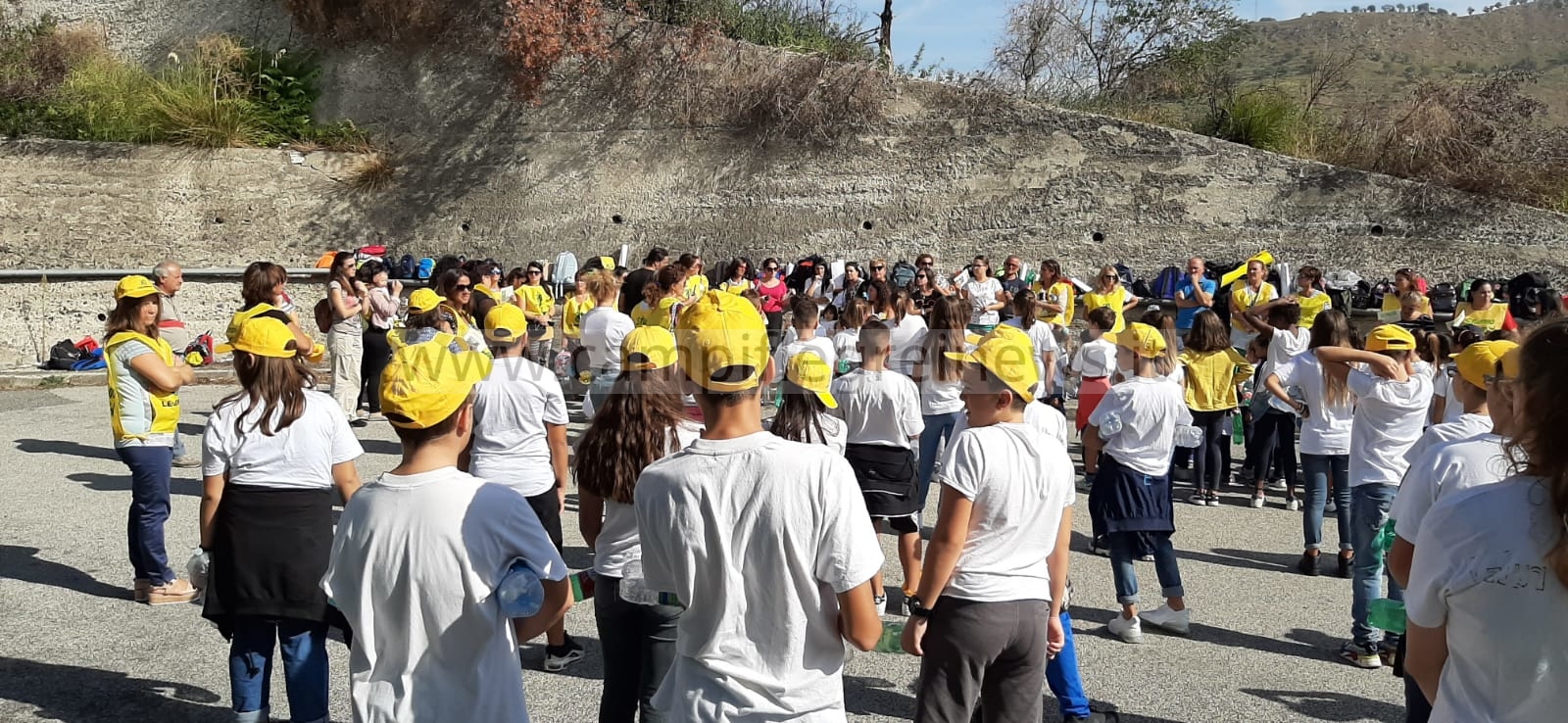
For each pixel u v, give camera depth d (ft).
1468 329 23.72
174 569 21.34
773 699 8.68
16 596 19.70
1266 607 20.53
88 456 31.86
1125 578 18.45
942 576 11.09
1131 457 18.44
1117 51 64.39
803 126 59.21
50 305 51.01
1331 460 22.45
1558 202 49.96
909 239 57.88
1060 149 55.83
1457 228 50.19
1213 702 16.07
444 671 9.11
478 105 63.93
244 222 63.67
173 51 68.59
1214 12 63.21
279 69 66.03
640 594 10.50
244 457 12.75
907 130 57.98
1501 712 7.46
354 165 64.34
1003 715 11.50
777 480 8.69
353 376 36.17
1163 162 54.29
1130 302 44.06
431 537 8.94
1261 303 39.60
